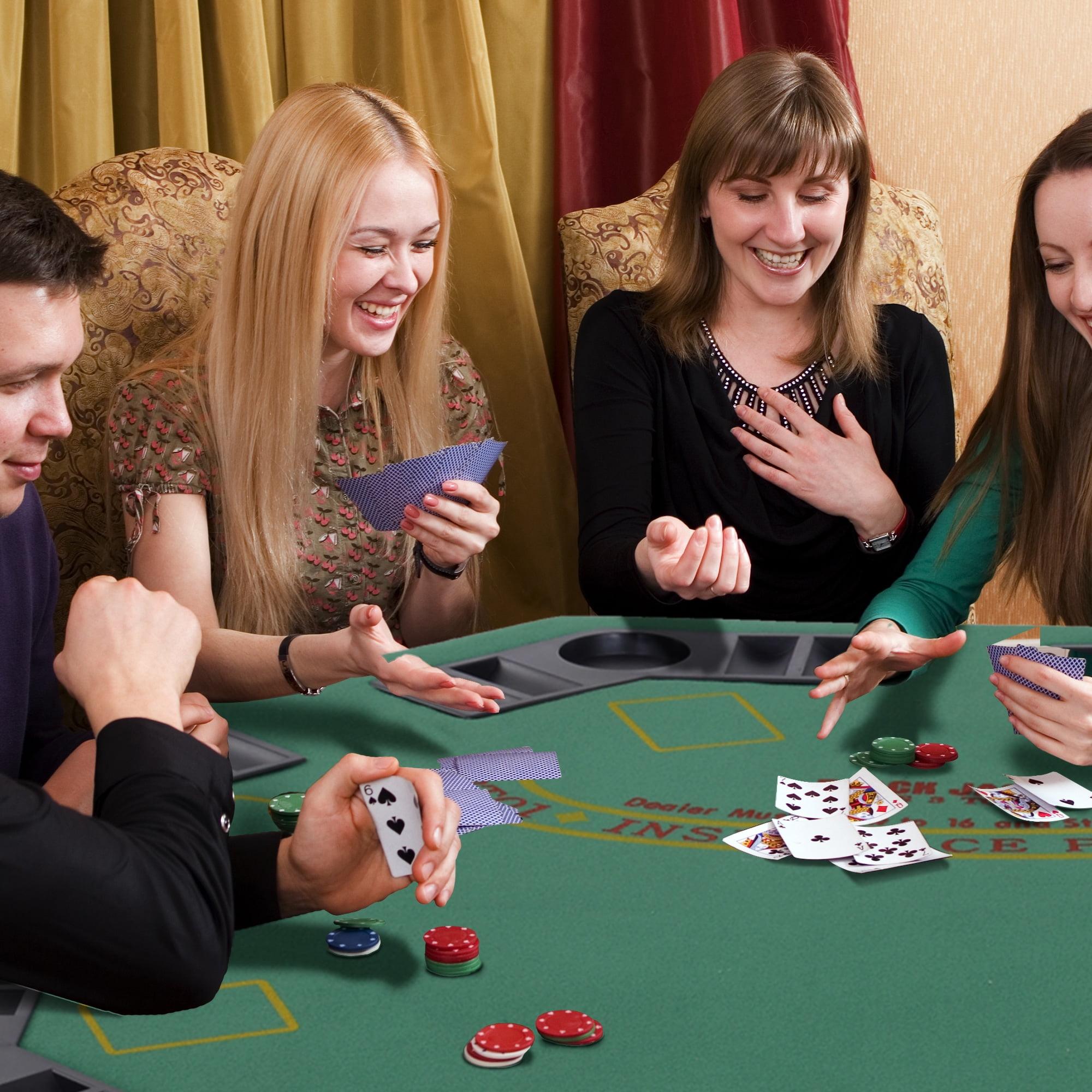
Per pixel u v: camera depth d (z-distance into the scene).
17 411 1.12
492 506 2.03
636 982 1.02
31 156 2.83
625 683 1.79
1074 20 3.80
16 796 0.83
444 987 1.01
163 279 2.49
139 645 1.04
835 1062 0.91
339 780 1.09
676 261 2.62
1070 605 2.12
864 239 2.54
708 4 3.23
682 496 2.62
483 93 3.07
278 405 2.14
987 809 1.37
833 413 2.57
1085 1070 0.90
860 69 3.85
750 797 1.40
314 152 2.07
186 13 2.74
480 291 3.15
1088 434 2.03
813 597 2.59
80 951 0.83
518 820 1.34
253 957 1.06
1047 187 1.93
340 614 2.34
